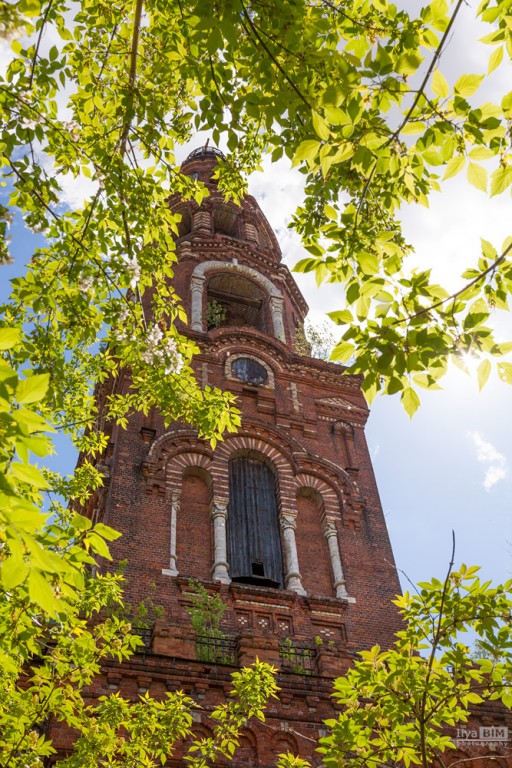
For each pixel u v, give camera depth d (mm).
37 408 10969
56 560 4422
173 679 14250
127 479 20312
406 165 7922
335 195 10008
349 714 10180
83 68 11273
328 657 16266
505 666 9828
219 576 18875
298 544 21141
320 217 11234
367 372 7273
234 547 20656
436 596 10070
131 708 11570
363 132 7184
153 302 12336
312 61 8031
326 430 24891
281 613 18500
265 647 15500
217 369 25328
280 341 27016
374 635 18875
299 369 26516
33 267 10773
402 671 9867
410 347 7164
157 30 10773
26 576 4441
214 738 13172
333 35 8445
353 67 7031
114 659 14164
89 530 5875
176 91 11727
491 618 9867
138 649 15344
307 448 23891
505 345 7184
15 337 4746
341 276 7820
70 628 10477
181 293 28781
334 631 18656
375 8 8820
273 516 21938
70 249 10523
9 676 9805
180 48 10086
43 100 10211
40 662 13250
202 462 21781
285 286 31875
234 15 7469
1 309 10812
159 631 15211
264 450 23000
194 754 13406
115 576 12305
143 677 14078
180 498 20812
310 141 7215
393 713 9836
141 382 12695
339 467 23516
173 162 11430
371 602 19719
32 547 4344
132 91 10477
